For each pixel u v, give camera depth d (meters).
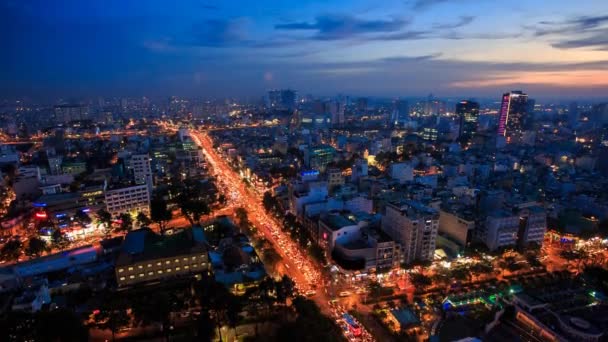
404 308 161.12
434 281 180.62
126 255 175.12
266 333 146.25
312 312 144.00
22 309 140.00
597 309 139.38
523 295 145.38
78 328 128.12
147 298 149.75
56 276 180.38
